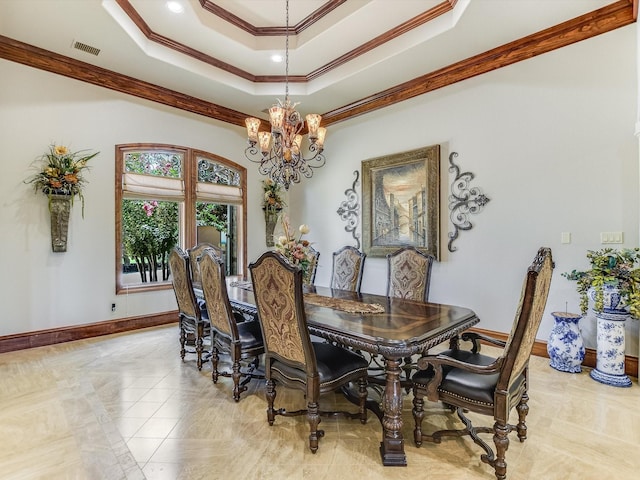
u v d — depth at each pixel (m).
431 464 1.72
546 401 2.37
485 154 3.67
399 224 4.46
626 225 2.82
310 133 3.06
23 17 2.97
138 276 4.51
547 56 3.21
